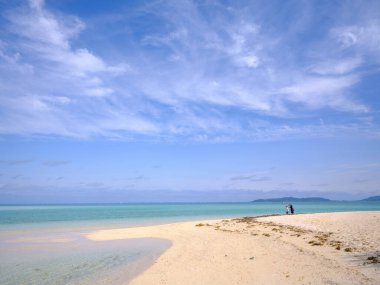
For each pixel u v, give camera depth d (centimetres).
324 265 1548
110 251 2286
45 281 1499
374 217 3145
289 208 5072
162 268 1695
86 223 5016
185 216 7206
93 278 1535
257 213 8556
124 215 7819
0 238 3048
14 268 1772
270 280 1362
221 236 2831
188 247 2341
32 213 9294
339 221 3080
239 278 1424
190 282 1402
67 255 2147
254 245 2234
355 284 1236
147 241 2761
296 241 2289
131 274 1595
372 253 1741
